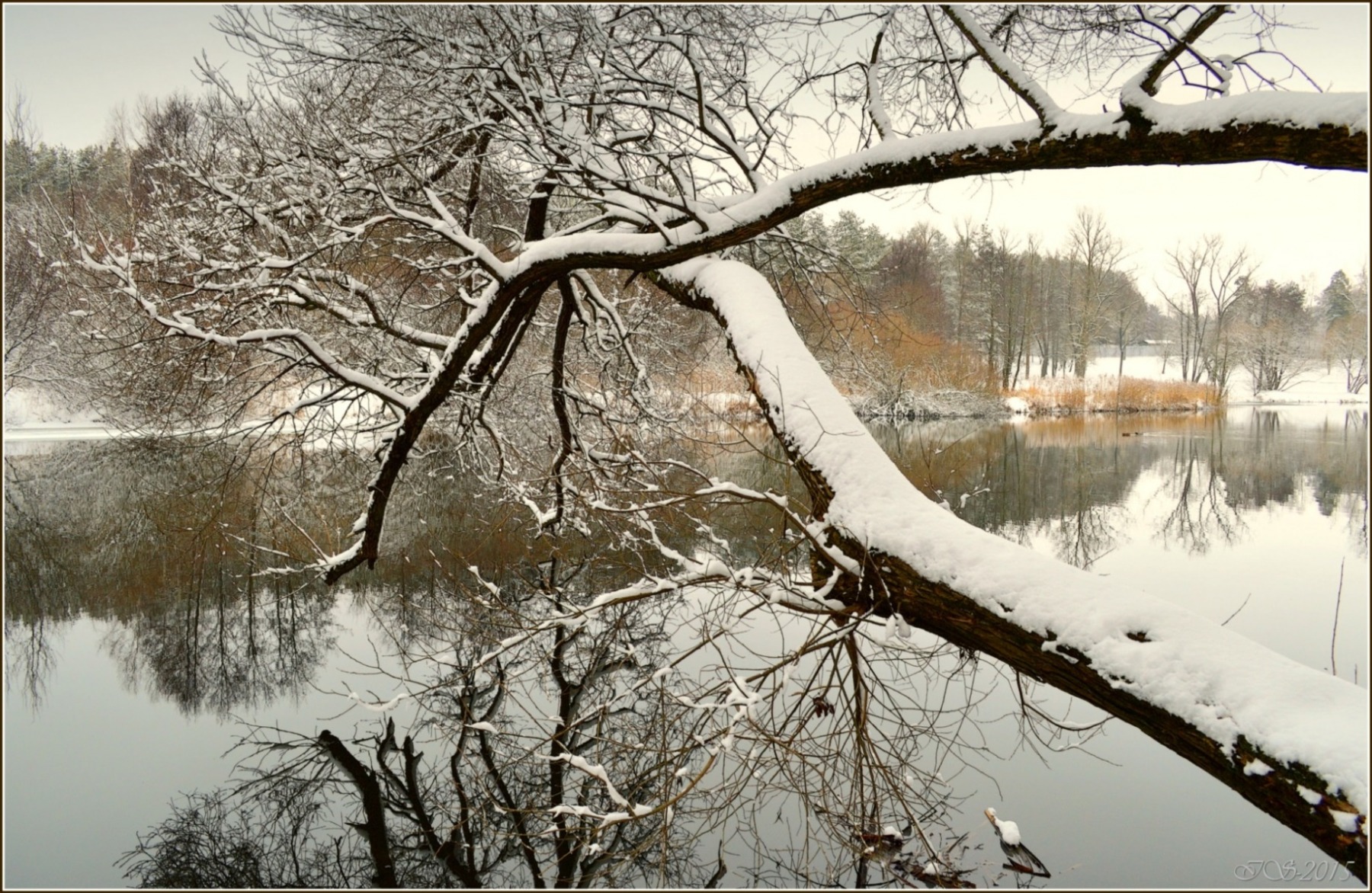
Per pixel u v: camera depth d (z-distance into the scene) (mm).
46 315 16844
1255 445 21812
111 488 13859
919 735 5059
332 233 6336
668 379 10062
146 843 4418
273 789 5008
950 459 16797
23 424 23578
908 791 4656
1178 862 4066
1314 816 2785
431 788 5066
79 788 5031
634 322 8922
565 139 5473
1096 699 3580
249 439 7672
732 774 4230
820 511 4844
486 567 8922
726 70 5969
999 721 5629
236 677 6680
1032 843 4227
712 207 6090
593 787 4973
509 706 6023
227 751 5512
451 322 8688
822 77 6059
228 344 6066
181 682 6590
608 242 5793
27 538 10891
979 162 4684
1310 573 9656
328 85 6316
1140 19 4734
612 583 8062
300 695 6355
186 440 8461
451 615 7594
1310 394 48219
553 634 6980
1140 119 4172
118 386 8242
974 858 4137
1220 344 45906
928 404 26250
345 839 4520
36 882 4117
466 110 5957
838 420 4941
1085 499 14008
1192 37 4141
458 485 12977
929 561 4215
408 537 10250
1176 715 3246
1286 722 3004
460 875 4250
